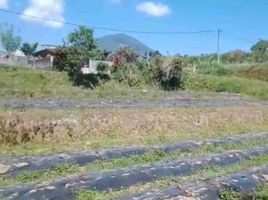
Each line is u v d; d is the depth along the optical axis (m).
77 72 47.62
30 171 16.72
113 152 19.52
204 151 22.05
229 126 31.45
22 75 44.56
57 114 23.89
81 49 47.69
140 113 27.56
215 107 34.28
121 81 49.78
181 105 33.88
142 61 52.44
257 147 23.64
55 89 38.75
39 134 22.30
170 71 51.59
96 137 24.08
